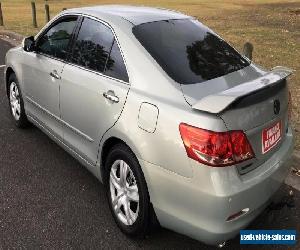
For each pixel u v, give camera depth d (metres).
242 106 2.90
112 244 3.50
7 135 5.66
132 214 3.49
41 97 4.84
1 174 4.63
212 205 2.82
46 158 5.03
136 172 3.29
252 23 16.19
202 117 2.83
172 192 3.01
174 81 3.21
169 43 3.61
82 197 4.20
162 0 27.59
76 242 3.52
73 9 4.57
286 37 12.97
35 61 4.91
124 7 4.36
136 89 3.34
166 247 3.48
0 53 11.32
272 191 3.24
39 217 3.85
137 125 3.22
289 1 27.44
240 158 2.89
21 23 16.95
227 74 3.49
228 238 2.95
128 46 3.56
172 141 2.95
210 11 21.31
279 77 3.21
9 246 3.45
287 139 3.62
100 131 3.70
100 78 3.73
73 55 4.24
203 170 2.82
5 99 7.18
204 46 3.77
